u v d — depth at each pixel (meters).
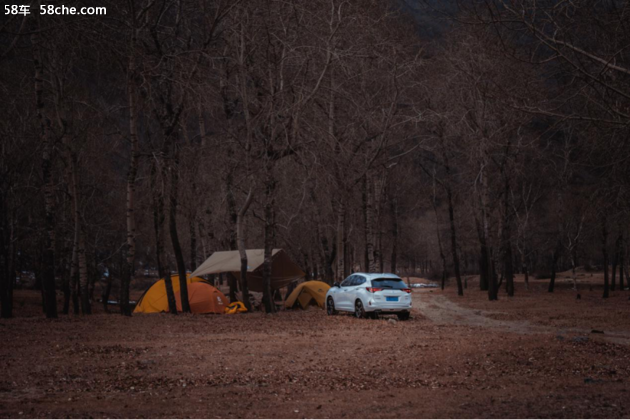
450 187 42.16
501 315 24.03
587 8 10.34
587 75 9.88
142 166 24.95
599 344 12.77
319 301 29.52
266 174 24.89
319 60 25.09
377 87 30.75
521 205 46.66
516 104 11.70
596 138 10.84
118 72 22.81
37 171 27.81
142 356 11.89
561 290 49.16
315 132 23.94
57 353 12.16
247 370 10.29
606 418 6.69
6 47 14.27
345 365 10.82
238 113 27.78
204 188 27.00
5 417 6.88
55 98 22.28
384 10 26.50
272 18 24.59
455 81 30.64
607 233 36.78
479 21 10.78
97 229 32.66
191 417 6.98
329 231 38.41
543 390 8.41
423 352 12.36
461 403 7.64
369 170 29.22
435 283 67.81
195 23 24.98
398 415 7.05
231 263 30.17
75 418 6.86
